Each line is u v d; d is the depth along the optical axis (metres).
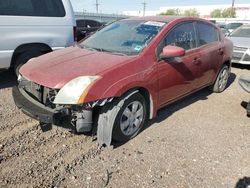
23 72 3.65
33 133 3.78
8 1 5.18
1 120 4.09
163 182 2.93
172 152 3.48
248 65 9.12
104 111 3.33
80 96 3.03
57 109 3.12
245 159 3.41
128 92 3.46
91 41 4.43
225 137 3.94
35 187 2.77
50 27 5.75
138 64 3.59
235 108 5.09
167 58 3.93
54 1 5.82
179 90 4.43
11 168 3.03
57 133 3.80
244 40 8.89
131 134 3.68
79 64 3.47
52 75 3.27
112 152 3.41
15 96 3.58
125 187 2.83
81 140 3.65
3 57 5.27
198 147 3.63
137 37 4.06
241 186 2.93
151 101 3.84
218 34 5.55
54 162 3.16
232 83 6.83
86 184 2.84
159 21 4.36
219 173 3.12
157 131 3.99
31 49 5.62
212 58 5.18
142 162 3.24
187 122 4.36
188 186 2.89
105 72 3.25
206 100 5.43
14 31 5.28
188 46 4.56
